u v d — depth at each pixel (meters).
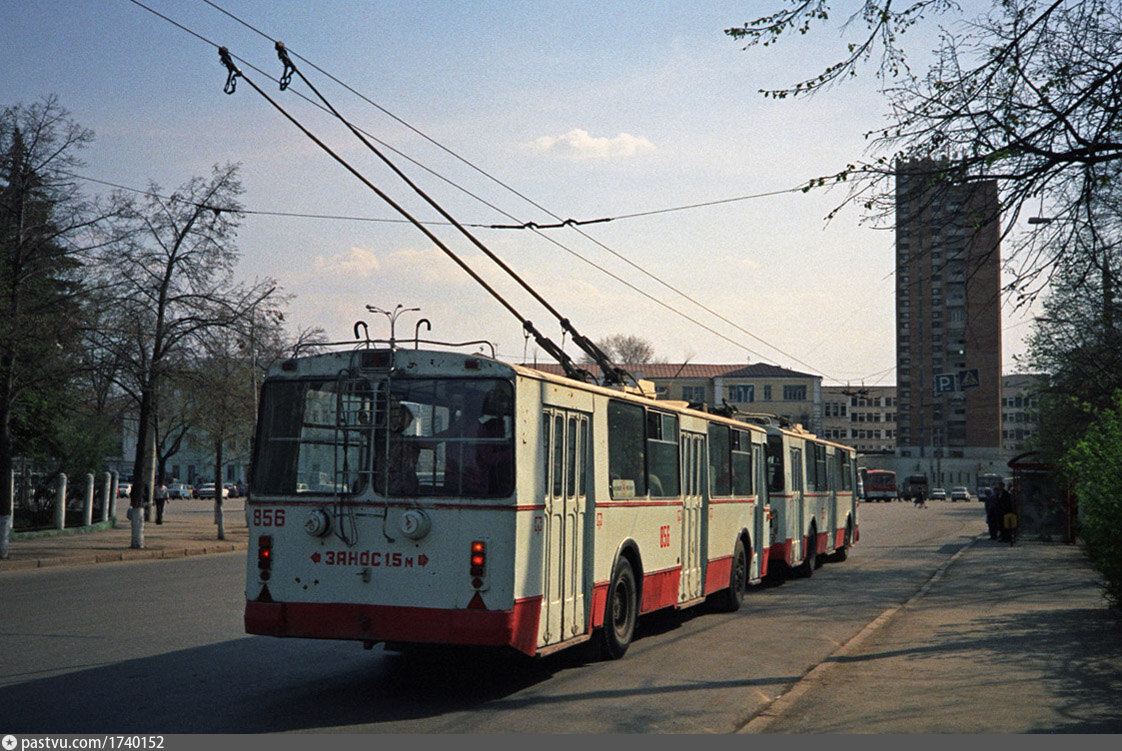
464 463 8.85
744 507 16.72
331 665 10.41
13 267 23.23
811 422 100.81
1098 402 25.39
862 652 11.37
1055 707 8.46
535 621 9.05
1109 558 15.06
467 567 8.67
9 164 23.16
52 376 23.52
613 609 10.88
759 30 10.86
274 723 7.76
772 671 10.41
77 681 9.17
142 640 11.64
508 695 9.04
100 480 38.66
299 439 9.29
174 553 27.33
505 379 8.94
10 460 23.17
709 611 15.80
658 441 12.63
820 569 24.52
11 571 21.75
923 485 102.38
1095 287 12.61
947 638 12.41
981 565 24.22
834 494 25.83
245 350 27.12
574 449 10.08
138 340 25.69
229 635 12.12
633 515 11.56
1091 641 12.12
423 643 8.75
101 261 24.92
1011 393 123.94
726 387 101.19
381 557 8.88
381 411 9.09
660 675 10.12
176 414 39.81
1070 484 29.67
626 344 93.06
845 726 7.80
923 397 105.56
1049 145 10.61
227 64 10.09
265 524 9.24
